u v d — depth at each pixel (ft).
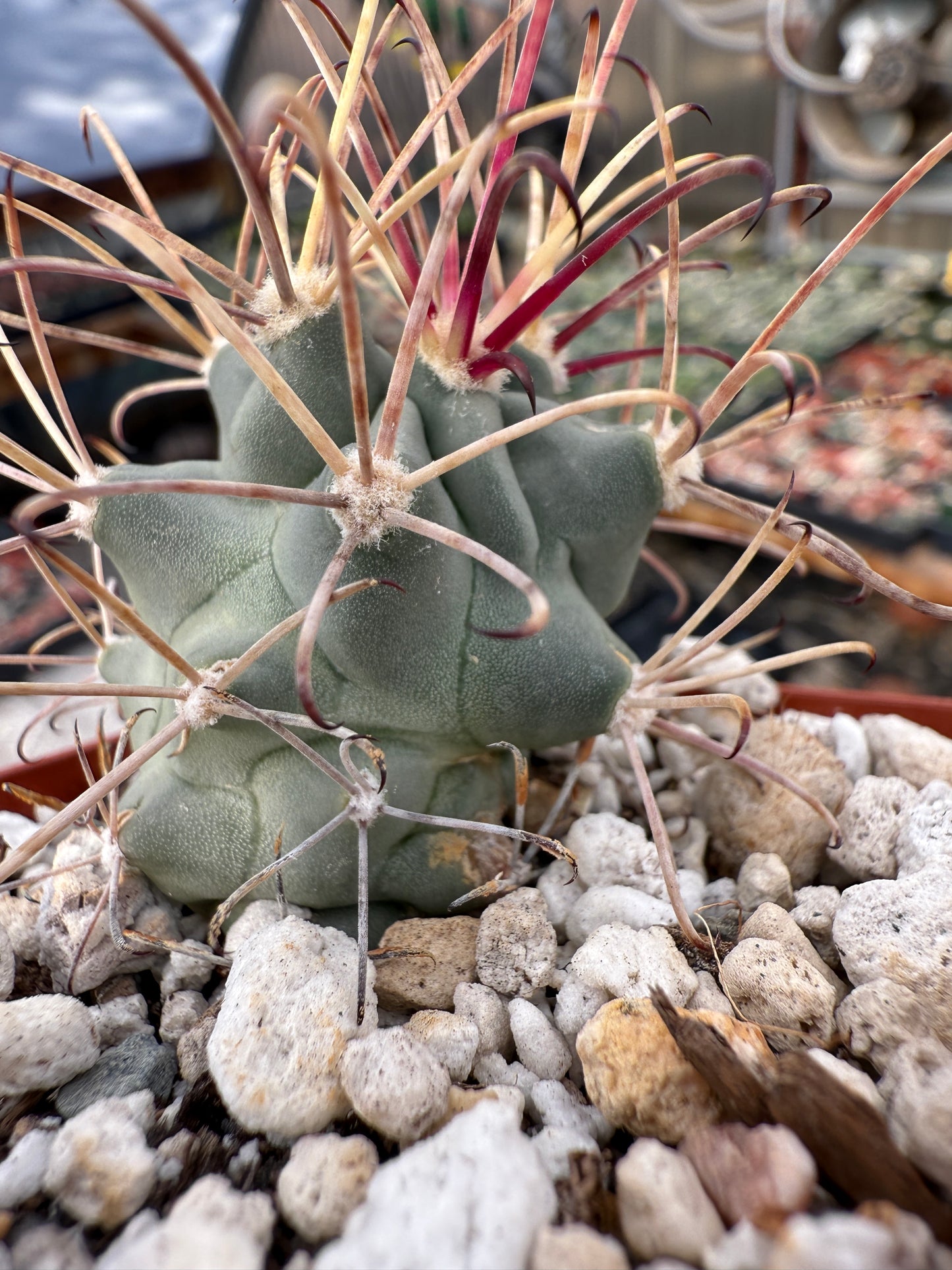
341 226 0.17
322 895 0.28
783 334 1.18
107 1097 0.24
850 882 0.33
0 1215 0.21
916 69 1.02
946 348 1.13
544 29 0.24
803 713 0.40
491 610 0.27
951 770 0.34
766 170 0.23
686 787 0.36
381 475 0.22
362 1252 0.18
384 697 0.27
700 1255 0.19
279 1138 0.23
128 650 0.33
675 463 0.29
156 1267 0.18
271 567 0.27
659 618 0.80
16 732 0.59
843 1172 0.20
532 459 0.29
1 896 0.30
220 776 0.28
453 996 0.27
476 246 0.24
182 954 0.28
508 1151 0.20
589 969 0.26
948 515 0.84
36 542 0.20
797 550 0.27
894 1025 0.24
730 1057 0.21
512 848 0.30
